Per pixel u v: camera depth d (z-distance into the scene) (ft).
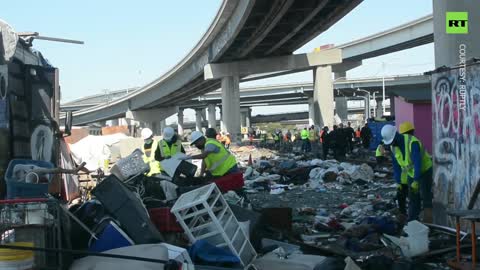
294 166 68.08
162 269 19.07
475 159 27.94
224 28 167.22
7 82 27.73
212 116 399.03
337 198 48.67
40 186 22.56
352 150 112.68
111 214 22.81
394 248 26.48
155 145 41.01
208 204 23.73
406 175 34.06
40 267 19.40
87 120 380.78
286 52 196.95
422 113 78.07
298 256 24.80
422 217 34.68
